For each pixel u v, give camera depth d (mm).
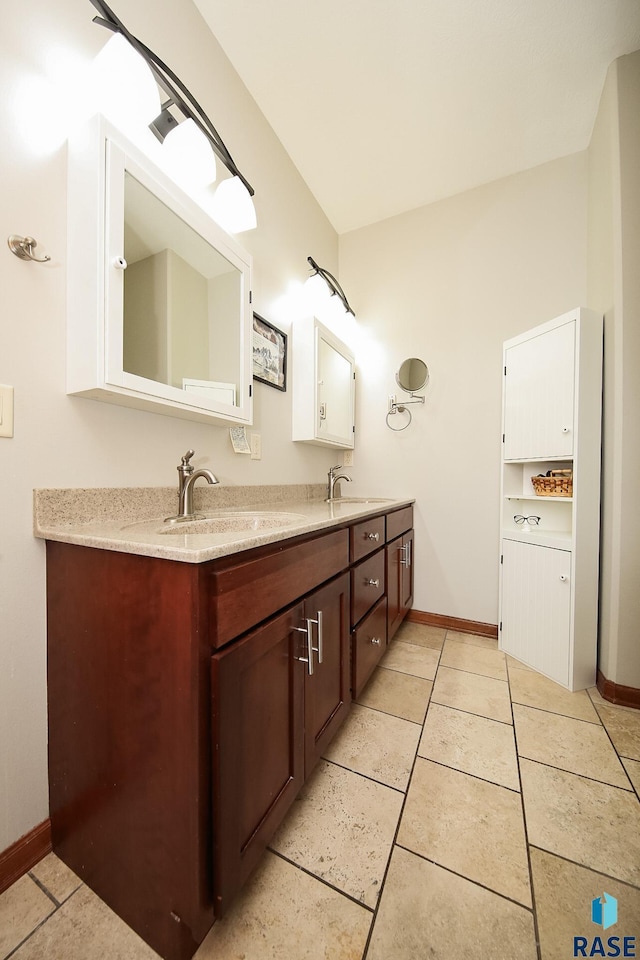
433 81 1559
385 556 1706
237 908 762
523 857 863
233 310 1361
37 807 868
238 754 708
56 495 898
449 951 688
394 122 1747
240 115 1552
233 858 690
